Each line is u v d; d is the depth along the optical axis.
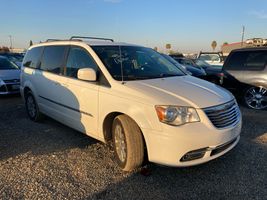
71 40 5.27
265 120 6.39
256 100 7.61
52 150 4.75
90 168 4.08
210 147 3.52
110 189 3.52
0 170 4.06
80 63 4.82
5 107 8.17
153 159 3.57
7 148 4.87
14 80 9.81
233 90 7.99
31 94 6.45
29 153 4.64
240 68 7.82
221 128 3.60
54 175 3.88
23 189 3.54
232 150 4.59
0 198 3.35
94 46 4.75
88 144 5.00
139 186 3.57
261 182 3.61
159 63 5.02
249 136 5.27
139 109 3.62
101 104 4.20
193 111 3.48
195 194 3.38
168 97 3.59
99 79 4.32
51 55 5.75
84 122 4.67
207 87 4.17
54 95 5.42
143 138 3.70
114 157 4.43
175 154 3.42
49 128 5.97
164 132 3.42
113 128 4.07
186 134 3.37
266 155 4.41
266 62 7.38
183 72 5.08
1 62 10.91
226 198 3.29
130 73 4.35
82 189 3.52
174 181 3.68
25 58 6.93
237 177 3.75
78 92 4.67
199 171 3.92
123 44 5.15
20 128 6.01
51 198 3.34
